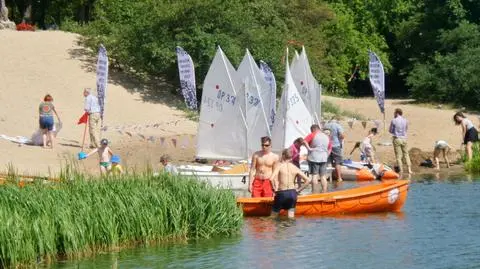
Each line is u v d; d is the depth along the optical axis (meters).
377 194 23.64
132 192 19.61
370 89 74.50
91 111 35.75
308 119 31.86
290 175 22.91
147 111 45.12
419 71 61.47
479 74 58.12
